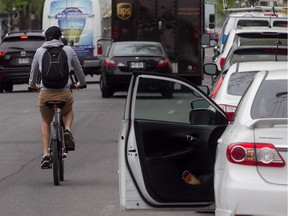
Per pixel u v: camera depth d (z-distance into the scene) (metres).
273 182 17.17
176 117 22.00
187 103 22.06
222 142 18.56
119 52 65.94
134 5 75.38
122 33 75.56
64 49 30.19
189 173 21.48
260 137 17.39
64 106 30.19
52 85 29.98
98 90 79.19
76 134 45.16
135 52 65.69
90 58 91.38
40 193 29.08
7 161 36.75
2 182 31.50
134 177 20.67
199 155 21.81
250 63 29.69
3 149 40.53
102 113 55.50
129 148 20.69
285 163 17.16
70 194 28.83
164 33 75.62
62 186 30.34
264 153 17.27
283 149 17.17
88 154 38.19
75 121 51.03
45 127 30.67
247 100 18.92
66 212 25.98
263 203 17.06
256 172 17.33
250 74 28.50
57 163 30.00
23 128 48.88
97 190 29.48
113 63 65.31
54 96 30.19
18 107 61.47
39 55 30.14
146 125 21.41
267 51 35.56
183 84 21.67
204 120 22.08
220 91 28.42
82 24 91.88
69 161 36.19
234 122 18.92
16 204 27.31
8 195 28.86
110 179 31.69
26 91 81.81
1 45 76.62
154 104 21.42
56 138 29.98
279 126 17.41
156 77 21.16
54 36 30.30
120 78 65.12
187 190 21.25
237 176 17.41
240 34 43.75
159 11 75.50
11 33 78.94
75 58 30.44
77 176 32.47
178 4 75.56
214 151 21.83
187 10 75.56
